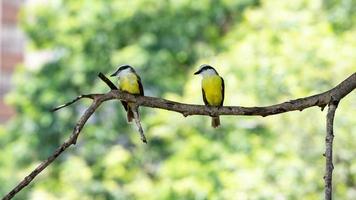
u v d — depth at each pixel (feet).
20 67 92.79
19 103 91.35
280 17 63.52
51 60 91.97
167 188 55.93
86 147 83.25
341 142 50.24
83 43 89.66
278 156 51.78
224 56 66.13
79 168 66.08
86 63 88.79
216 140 64.03
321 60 56.29
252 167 53.06
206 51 86.43
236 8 88.02
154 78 84.99
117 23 88.53
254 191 49.98
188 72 85.56
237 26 79.92
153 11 88.22
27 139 88.79
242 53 61.05
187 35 87.61
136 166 75.77
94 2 89.71
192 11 88.48
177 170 57.52
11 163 87.97
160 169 66.18
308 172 49.90
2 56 153.07
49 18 93.15
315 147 51.42
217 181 55.06
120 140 84.17
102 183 66.08
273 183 50.75
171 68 86.94
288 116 52.01
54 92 89.51
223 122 61.72
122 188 67.62
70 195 63.82
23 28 94.38
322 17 66.18
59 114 88.89
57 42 91.66
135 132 77.41
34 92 90.48
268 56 60.70
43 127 88.99
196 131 64.75
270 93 57.77
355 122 50.24
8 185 78.69
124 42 90.07
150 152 76.74
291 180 49.85
